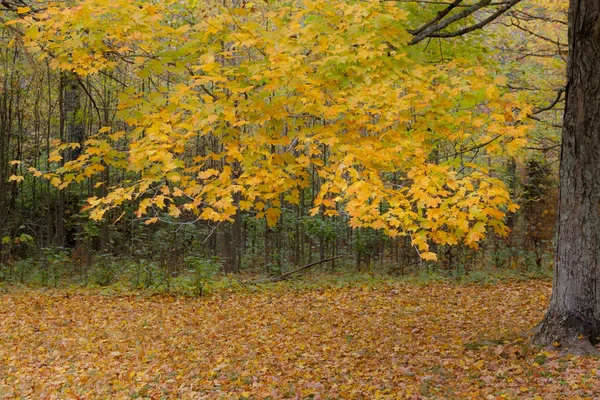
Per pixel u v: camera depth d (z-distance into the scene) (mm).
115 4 6047
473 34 8922
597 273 7438
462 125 6621
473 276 17266
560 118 19094
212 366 8344
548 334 7605
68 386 7496
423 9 8281
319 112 6035
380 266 21234
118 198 6020
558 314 7586
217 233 23500
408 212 5582
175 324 11594
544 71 15078
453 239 5750
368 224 5773
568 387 6152
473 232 5461
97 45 6332
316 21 6629
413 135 6246
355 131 6027
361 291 15773
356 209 5414
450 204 6246
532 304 12500
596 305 7457
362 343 9398
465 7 8648
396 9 6430
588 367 6629
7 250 18797
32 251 20719
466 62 6773
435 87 6250
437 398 6242
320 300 14453
